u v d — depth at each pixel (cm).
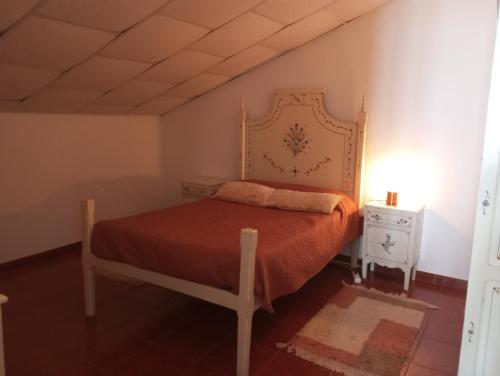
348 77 355
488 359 171
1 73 268
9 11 209
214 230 266
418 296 312
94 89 338
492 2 291
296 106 379
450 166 321
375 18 336
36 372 214
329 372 218
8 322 264
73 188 397
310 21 320
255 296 214
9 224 349
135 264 244
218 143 445
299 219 302
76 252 397
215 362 227
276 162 400
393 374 217
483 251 163
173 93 409
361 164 352
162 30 270
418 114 329
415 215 310
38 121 360
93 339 247
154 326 264
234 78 418
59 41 249
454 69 310
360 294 315
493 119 154
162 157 493
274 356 232
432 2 312
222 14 269
